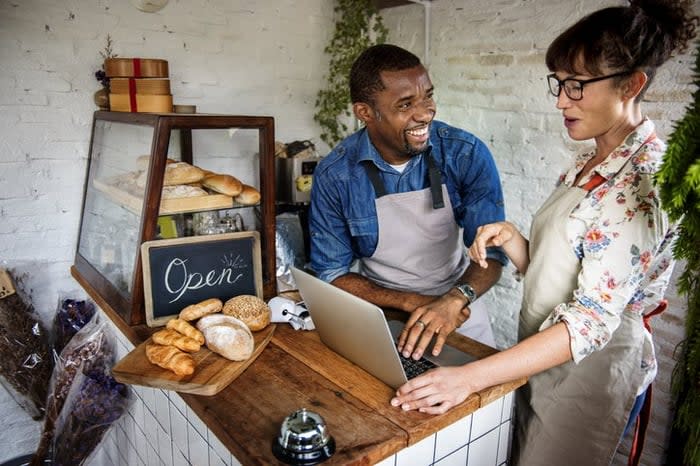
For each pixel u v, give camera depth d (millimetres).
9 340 1953
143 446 1804
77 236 2270
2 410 2215
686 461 969
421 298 1679
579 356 1155
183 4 2410
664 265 1283
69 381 1858
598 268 1170
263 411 1133
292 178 2652
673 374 1171
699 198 801
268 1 2686
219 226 1771
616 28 1080
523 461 1502
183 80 2486
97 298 1813
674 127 841
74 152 2215
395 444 1034
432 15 2756
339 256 1904
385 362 1179
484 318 2008
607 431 1375
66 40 2123
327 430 1011
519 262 1512
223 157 1815
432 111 1588
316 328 1430
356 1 2875
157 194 1572
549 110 2307
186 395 1210
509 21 2395
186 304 1632
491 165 1815
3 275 1971
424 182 1820
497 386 1238
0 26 1979
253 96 2738
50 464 1971
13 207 2123
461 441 1230
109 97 2074
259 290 1771
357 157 1794
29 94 2080
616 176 1191
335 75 2982
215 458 1242
